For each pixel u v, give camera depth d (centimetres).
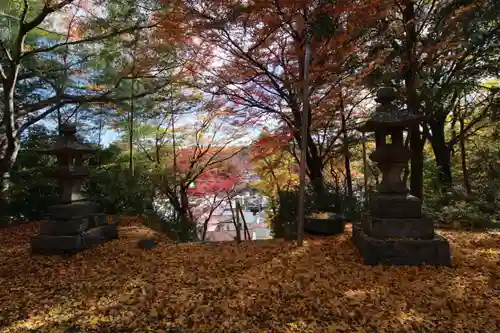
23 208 838
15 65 636
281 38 627
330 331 249
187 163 1041
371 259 397
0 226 757
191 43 674
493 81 820
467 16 606
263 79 688
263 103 725
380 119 395
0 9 631
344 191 801
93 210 559
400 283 336
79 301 322
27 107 776
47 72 834
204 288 335
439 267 383
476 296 300
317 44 589
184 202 1043
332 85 686
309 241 523
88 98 836
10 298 336
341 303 291
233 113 761
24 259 479
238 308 291
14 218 834
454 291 311
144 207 845
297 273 369
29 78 909
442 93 699
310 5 534
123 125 1012
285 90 713
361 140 870
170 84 869
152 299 317
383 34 679
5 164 672
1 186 771
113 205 832
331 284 337
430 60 649
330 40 576
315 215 602
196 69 740
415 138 739
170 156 1078
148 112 979
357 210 730
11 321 283
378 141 432
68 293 346
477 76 756
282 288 329
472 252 432
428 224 403
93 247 523
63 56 855
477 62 729
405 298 301
